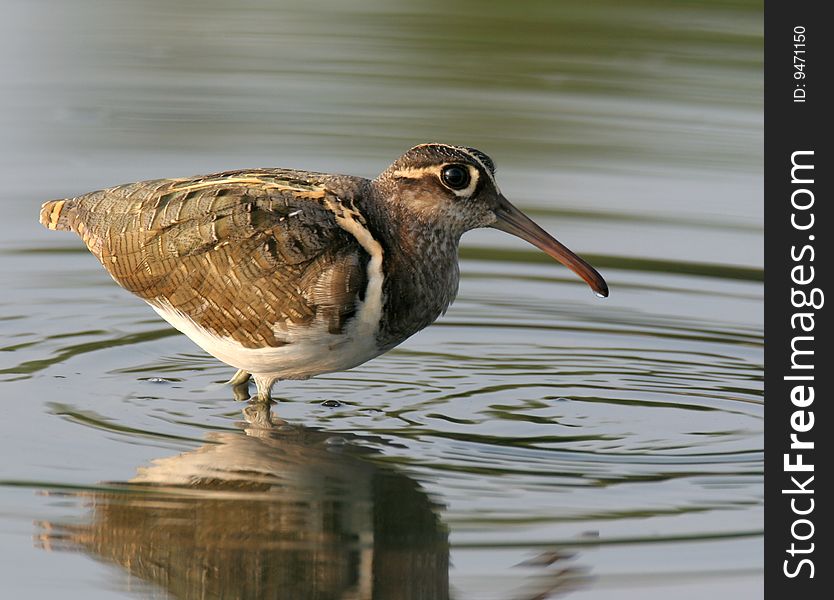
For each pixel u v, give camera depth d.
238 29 26.19
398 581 9.88
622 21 26.14
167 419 12.77
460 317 16.11
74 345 14.73
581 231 18.27
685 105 22.61
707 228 18.38
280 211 12.62
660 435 12.72
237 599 9.70
